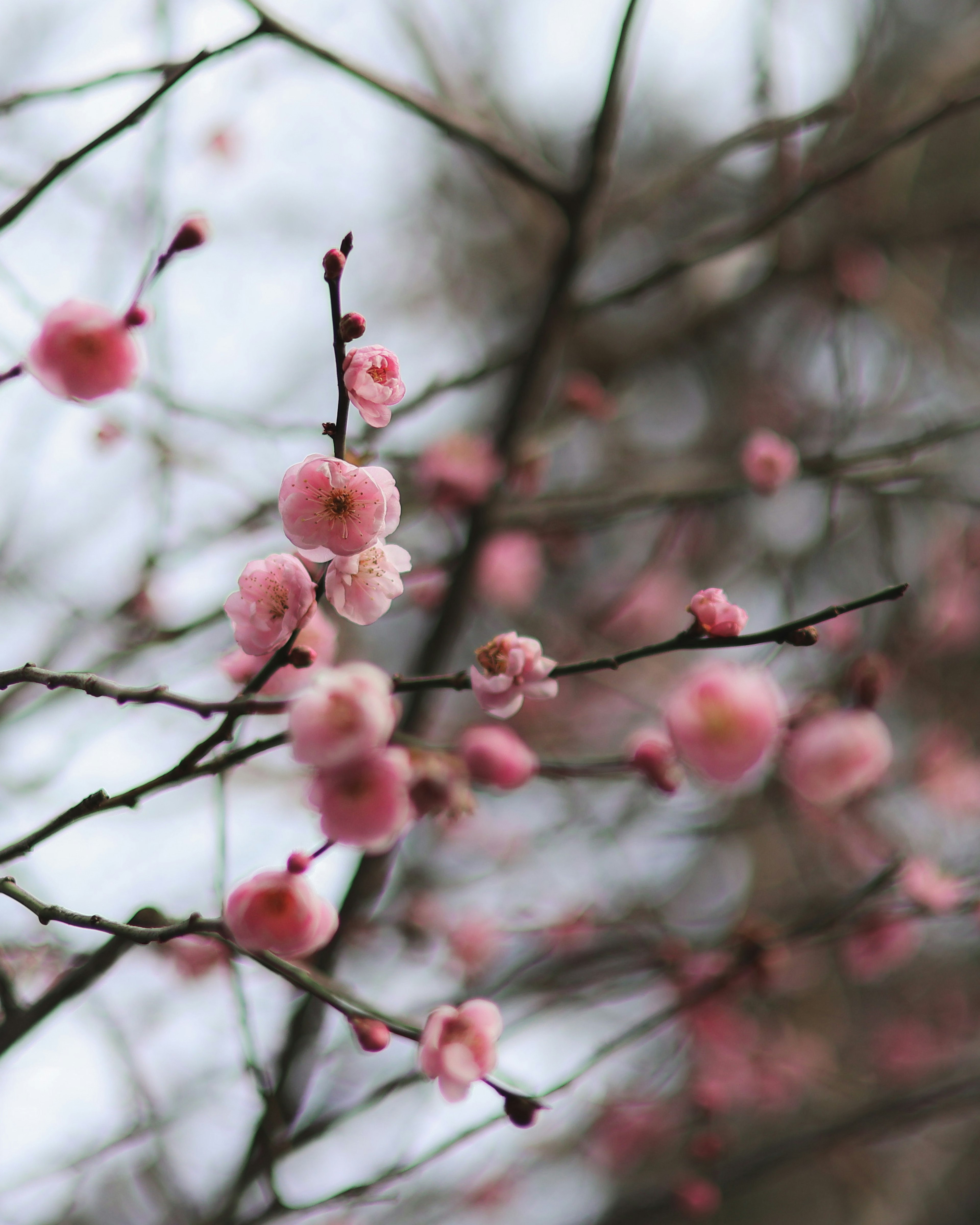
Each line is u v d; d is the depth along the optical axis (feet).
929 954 17.40
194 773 5.20
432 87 14.93
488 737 6.34
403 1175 7.35
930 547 16.75
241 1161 9.92
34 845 5.38
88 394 5.73
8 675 5.34
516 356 11.93
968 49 16.24
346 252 4.66
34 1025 6.66
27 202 6.24
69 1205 10.28
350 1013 5.25
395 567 5.10
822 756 7.11
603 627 14.17
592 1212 14.57
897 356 17.44
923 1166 17.46
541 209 18.20
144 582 10.57
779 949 9.59
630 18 9.84
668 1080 12.25
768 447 10.83
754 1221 18.97
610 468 18.20
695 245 12.32
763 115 12.49
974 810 14.32
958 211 20.04
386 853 9.98
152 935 5.24
